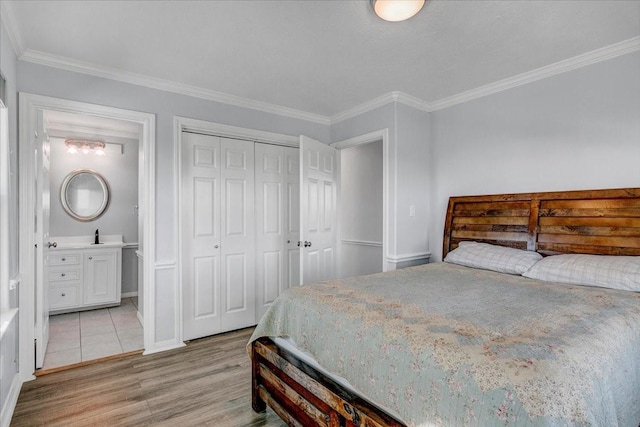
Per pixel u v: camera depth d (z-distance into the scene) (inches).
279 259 150.4
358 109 143.3
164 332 118.0
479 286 82.2
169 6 74.0
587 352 44.8
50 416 78.4
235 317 137.9
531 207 109.0
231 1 72.1
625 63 91.8
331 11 75.7
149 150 114.6
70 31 84.2
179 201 120.3
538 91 109.3
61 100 99.7
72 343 122.8
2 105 76.1
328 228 151.9
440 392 42.9
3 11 73.5
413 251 135.3
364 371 53.9
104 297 168.2
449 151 135.0
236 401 85.4
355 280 89.1
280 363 72.2
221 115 130.3
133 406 82.8
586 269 84.7
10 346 81.7
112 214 184.9
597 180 97.0
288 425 71.3
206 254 130.3
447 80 116.0
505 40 88.8
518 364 40.9
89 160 179.3
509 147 116.6
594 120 97.5
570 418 35.1
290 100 135.8
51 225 169.9
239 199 138.8
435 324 54.9
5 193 78.6
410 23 80.4
